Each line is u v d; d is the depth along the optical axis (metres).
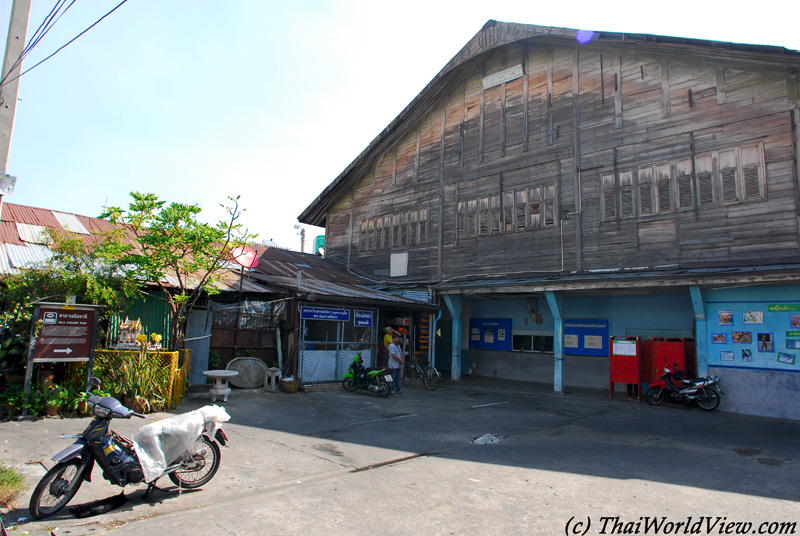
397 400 12.34
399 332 16.50
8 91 7.36
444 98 19.06
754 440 8.70
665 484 5.98
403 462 6.84
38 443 6.94
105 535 4.27
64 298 8.96
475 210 17.53
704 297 12.26
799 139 11.52
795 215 11.39
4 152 7.23
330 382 13.97
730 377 11.70
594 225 14.60
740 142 12.36
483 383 16.83
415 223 19.31
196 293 11.60
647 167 13.82
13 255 11.35
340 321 14.47
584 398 13.70
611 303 16.16
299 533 4.34
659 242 13.37
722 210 12.45
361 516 4.76
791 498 5.57
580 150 15.16
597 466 6.76
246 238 11.76
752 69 12.33
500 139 17.17
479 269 17.08
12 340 8.69
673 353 12.75
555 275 14.98
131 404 9.31
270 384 12.65
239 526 4.46
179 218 10.63
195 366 12.96
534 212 15.97
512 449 7.75
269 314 14.34
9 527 4.38
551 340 17.44
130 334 10.33
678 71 13.58
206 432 5.59
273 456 6.88
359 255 21.20
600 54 15.09
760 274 10.74
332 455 7.08
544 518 4.82
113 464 4.91
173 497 5.24
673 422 10.39
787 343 11.00
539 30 15.30
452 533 4.42
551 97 16.05
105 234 11.05
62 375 9.57
